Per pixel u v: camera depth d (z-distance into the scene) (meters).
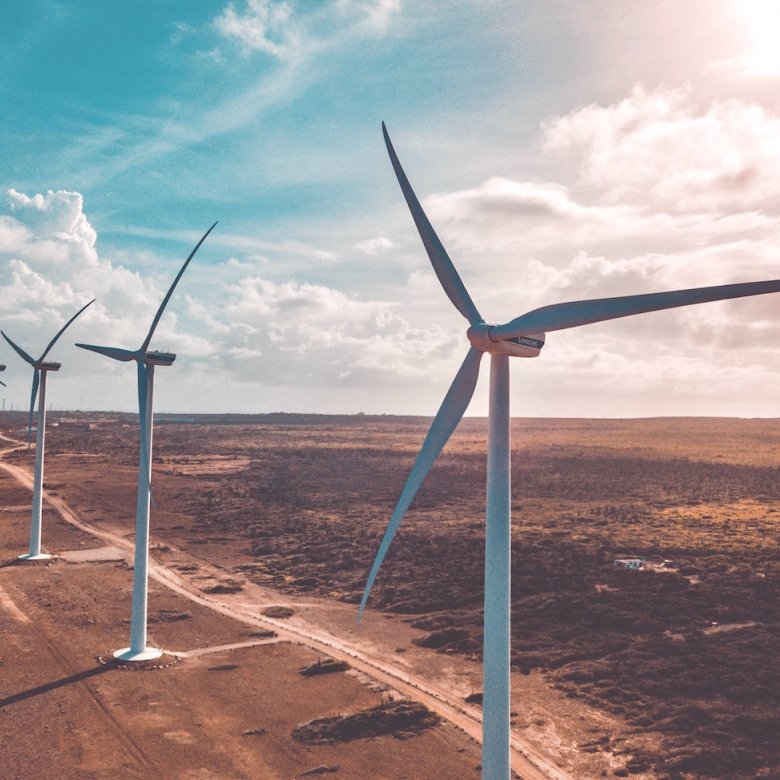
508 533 22.20
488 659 22.14
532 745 32.25
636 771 29.59
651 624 47.62
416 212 24.52
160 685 37.97
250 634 47.75
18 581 59.44
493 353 22.14
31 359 67.38
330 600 58.41
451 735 32.50
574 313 20.23
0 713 33.69
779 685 37.03
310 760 29.98
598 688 38.50
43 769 28.62
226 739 31.78
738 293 18.33
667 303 19.19
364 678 39.59
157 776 28.36
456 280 24.06
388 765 29.62
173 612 52.16
